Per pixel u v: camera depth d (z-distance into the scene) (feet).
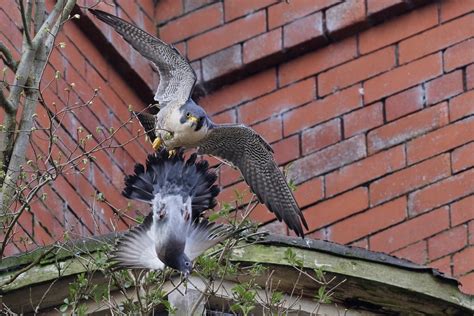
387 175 49.75
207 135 39.42
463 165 48.96
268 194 39.73
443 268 47.55
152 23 54.90
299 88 52.47
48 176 38.75
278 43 53.11
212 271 36.78
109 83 51.70
